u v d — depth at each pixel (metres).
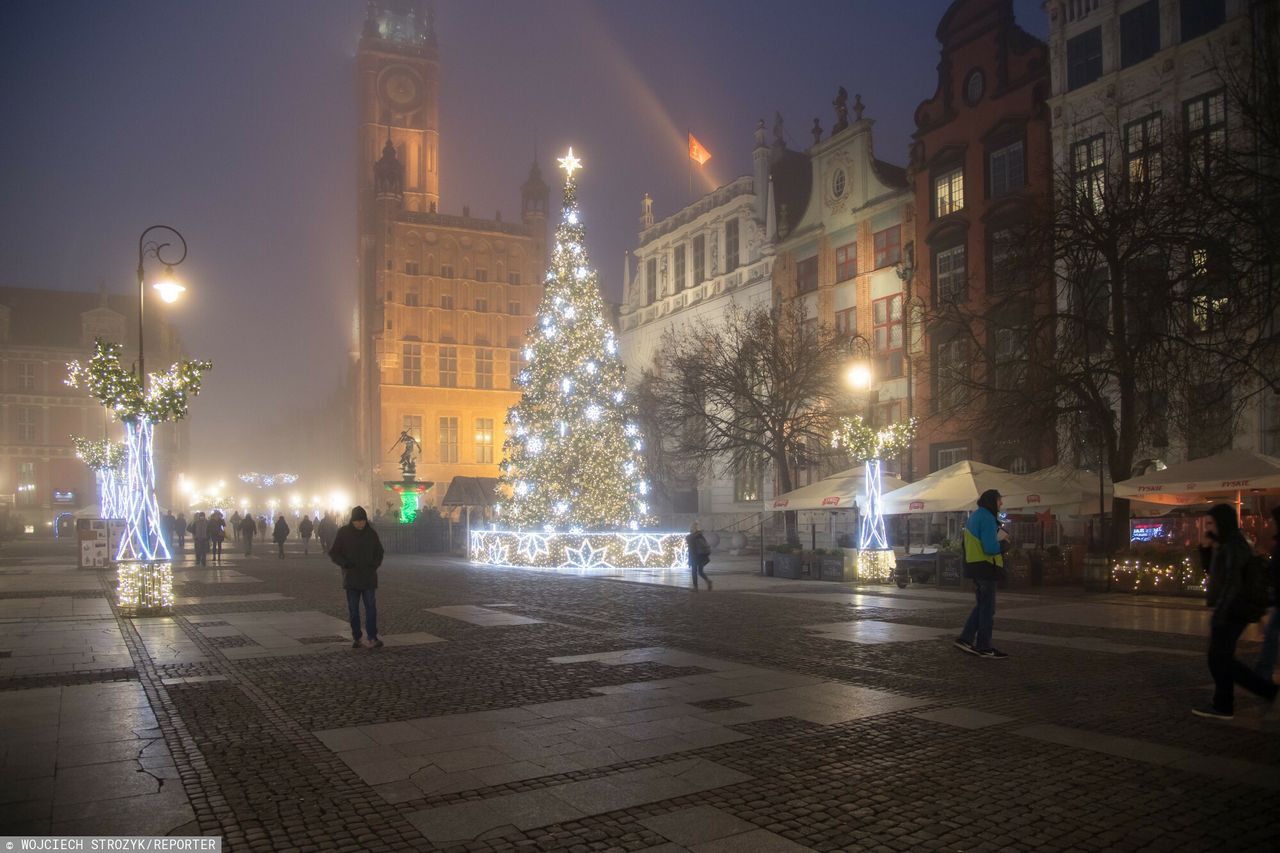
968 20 36.09
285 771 6.38
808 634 13.70
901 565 23.16
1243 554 7.93
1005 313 28.52
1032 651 11.91
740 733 7.44
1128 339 22.19
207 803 5.68
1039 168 32.81
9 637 13.41
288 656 11.60
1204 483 19.42
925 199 37.66
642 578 26.20
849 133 42.75
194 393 18.12
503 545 32.91
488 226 82.50
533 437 32.34
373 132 100.44
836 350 38.56
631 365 61.12
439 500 77.62
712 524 50.50
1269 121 19.70
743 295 49.69
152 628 14.47
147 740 7.27
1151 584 20.45
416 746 7.06
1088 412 23.52
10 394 80.69
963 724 7.74
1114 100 29.91
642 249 60.38
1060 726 7.68
